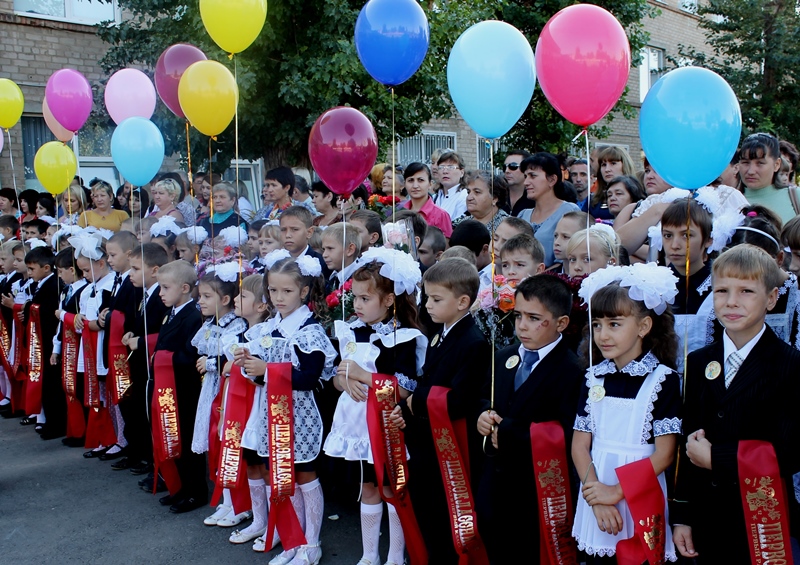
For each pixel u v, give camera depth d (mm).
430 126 12609
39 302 5367
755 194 4113
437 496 3029
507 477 2662
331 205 5844
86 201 7469
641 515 2203
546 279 2654
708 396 2244
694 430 2268
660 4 15133
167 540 3582
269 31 6801
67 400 5102
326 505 3945
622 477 2227
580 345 2637
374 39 3402
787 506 2213
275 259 3584
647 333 2391
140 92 5277
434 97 7660
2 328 5953
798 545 2578
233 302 3791
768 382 2148
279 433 3182
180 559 3379
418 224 4320
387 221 5000
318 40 6980
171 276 3971
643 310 2332
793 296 2721
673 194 3428
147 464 4512
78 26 9469
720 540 2219
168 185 6160
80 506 4020
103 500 4102
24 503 4074
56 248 5746
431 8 7688
